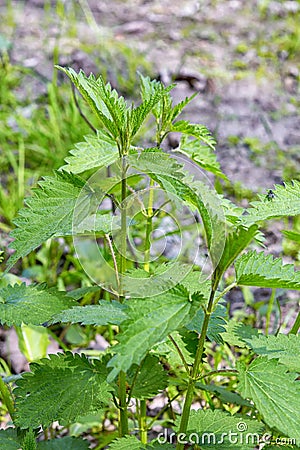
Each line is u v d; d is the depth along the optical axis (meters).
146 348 0.69
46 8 2.17
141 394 0.84
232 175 1.50
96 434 1.05
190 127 0.89
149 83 0.90
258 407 0.73
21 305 0.82
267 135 1.66
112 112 0.76
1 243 1.30
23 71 1.83
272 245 1.32
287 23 2.23
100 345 1.16
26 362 1.13
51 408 0.80
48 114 1.67
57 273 1.28
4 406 1.07
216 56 2.01
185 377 1.03
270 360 0.76
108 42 2.00
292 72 1.95
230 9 2.33
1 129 1.53
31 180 1.45
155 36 2.12
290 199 0.84
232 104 1.78
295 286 0.73
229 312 1.21
